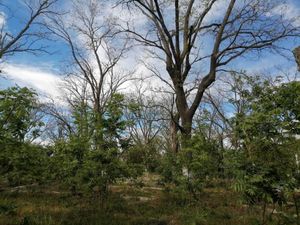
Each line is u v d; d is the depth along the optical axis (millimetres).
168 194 14664
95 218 10273
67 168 10750
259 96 7234
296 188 6570
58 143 11523
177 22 22062
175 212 11969
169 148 16578
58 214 10742
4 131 7824
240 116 7090
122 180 10859
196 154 12797
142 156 11773
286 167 6504
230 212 11344
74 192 14172
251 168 6508
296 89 6785
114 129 10422
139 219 10703
